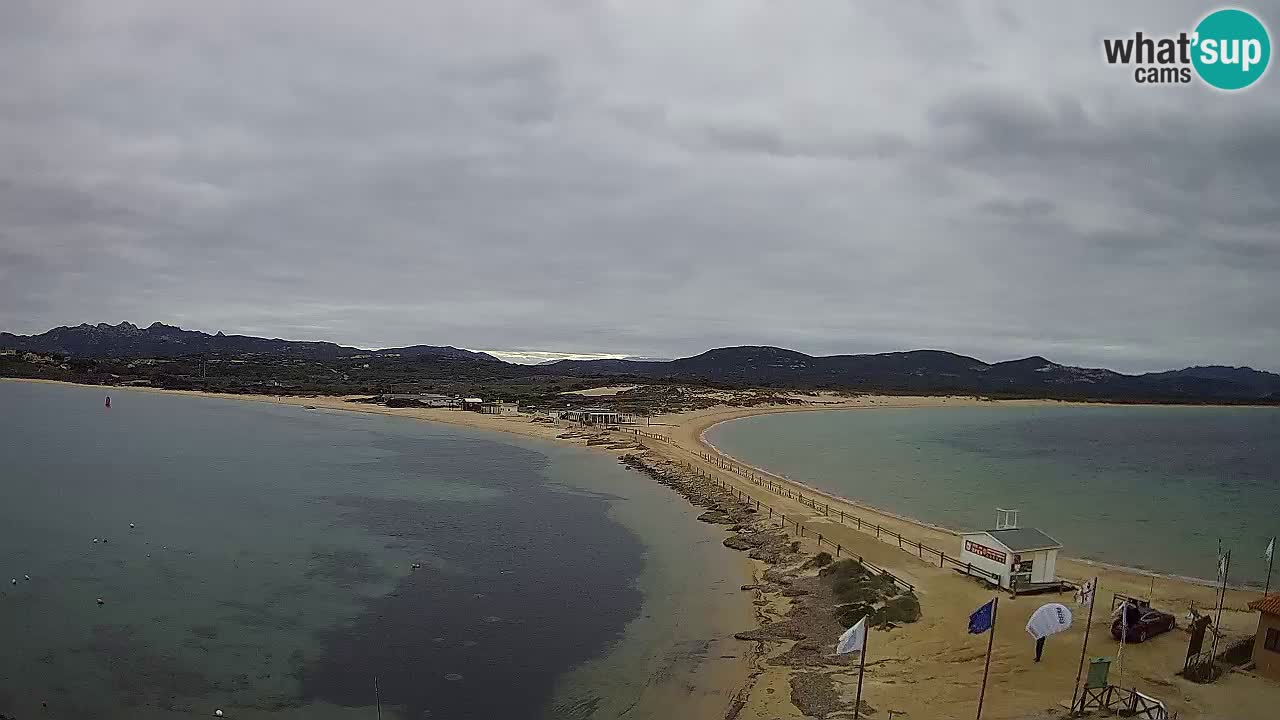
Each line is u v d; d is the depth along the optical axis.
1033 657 26.11
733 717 23.17
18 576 35.88
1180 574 42.59
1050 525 56.22
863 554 40.94
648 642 29.91
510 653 28.84
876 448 109.19
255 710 24.09
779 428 141.62
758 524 49.34
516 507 56.22
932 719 21.53
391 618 32.34
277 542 43.84
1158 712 20.59
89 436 93.69
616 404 162.00
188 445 88.12
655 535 47.94
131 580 35.97
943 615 30.83
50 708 23.55
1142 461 100.62
